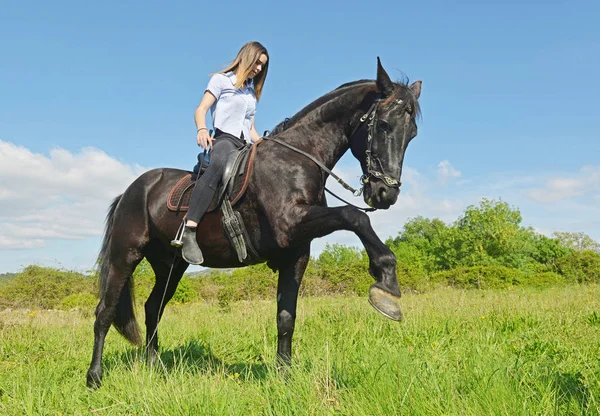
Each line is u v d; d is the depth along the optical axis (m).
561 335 5.89
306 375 3.53
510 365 3.74
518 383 3.16
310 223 3.63
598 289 16.59
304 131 4.21
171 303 18.25
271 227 3.88
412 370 3.35
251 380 3.98
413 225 105.81
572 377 3.61
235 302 16.03
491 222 61.75
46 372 4.74
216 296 18.52
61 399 3.89
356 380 3.34
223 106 4.46
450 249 64.62
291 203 3.81
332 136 4.20
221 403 3.21
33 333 8.13
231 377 3.91
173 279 5.30
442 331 6.46
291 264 4.19
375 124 3.93
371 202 3.93
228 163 4.11
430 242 100.06
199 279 23.12
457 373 3.48
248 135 4.59
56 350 6.38
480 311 8.27
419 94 4.38
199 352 5.87
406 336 6.16
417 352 4.39
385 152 3.87
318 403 3.12
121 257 4.86
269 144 4.17
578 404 2.99
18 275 19.73
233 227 4.08
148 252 5.00
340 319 7.71
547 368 3.79
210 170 4.15
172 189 4.63
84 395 4.14
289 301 4.16
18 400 3.78
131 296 5.05
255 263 4.32
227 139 4.31
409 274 25.12
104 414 3.50
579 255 35.09
